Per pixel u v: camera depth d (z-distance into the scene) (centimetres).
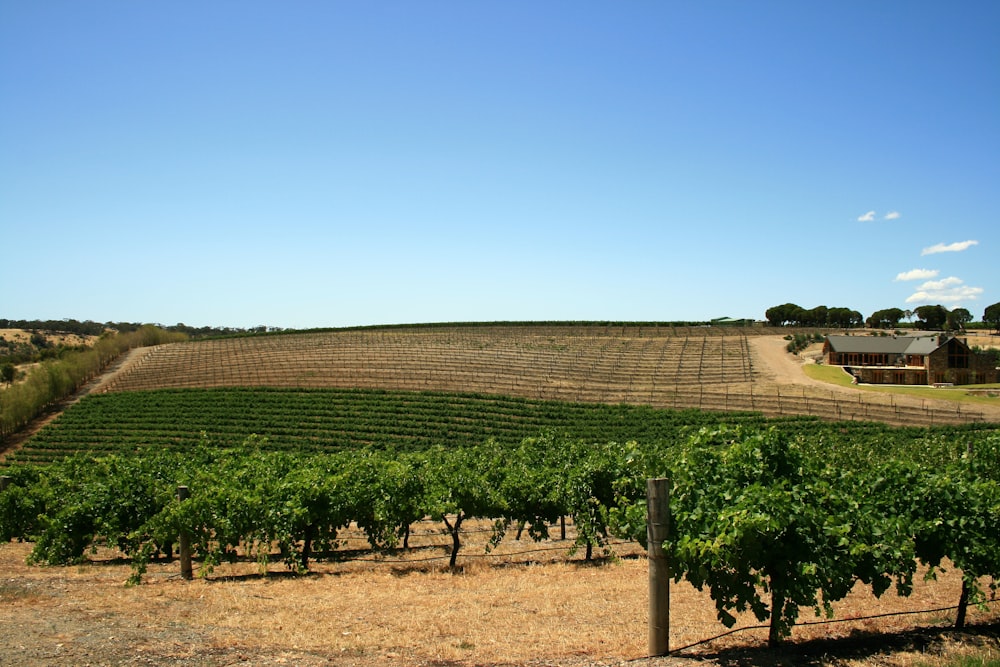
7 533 1911
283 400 6694
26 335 15162
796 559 880
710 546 838
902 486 1080
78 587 1321
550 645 896
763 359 8594
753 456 996
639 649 878
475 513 1773
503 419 6022
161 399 6850
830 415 6056
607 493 1786
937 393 6756
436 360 8431
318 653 837
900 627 1000
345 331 10738
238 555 1970
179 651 828
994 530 993
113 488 1789
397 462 2112
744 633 969
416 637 935
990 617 1060
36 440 5772
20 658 786
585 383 7444
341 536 2470
